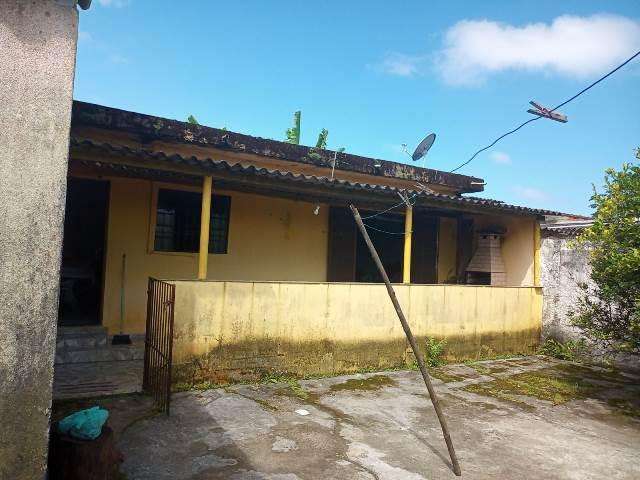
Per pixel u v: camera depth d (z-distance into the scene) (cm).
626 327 582
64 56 258
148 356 525
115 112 663
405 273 743
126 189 699
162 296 498
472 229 1034
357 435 450
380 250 961
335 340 661
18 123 248
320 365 648
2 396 244
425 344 750
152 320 523
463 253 1019
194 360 557
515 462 416
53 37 256
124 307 693
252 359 595
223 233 786
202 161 543
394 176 965
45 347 253
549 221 936
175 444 401
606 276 568
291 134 1263
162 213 732
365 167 926
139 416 454
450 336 780
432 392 401
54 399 478
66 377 550
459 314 792
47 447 255
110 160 508
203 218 572
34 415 251
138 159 520
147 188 713
